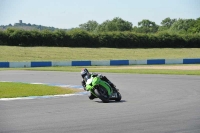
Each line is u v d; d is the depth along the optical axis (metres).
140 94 30.52
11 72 55.50
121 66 73.69
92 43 130.25
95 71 56.66
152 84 38.78
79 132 15.82
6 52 96.44
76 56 96.62
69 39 127.31
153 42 136.00
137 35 135.50
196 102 25.62
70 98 27.81
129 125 17.38
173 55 107.12
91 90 26.00
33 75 50.25
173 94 30.45
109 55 102.19
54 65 73.19
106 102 25.64
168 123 17.91
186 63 83.69
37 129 16.38
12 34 120.38
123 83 39.88
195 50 124.69
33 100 26.45
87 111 21.61
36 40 123.19
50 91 31.48
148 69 62.47
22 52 98.25
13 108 22.62
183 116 19.92
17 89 32.12
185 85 37.75
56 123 17.78
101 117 19.55
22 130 16.16
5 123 17.73
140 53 110.50
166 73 53.66
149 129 16.50
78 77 47.41
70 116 19.81
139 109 22.42
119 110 22.02
